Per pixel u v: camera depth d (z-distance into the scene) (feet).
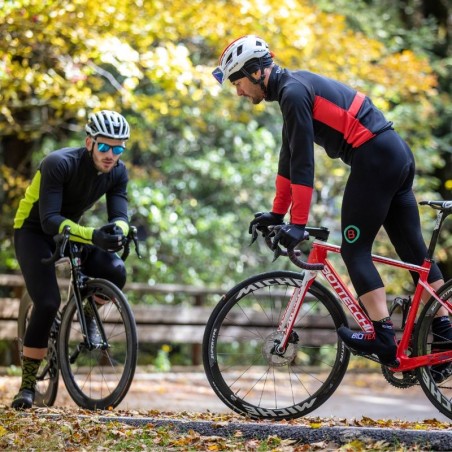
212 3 48.42
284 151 23.13
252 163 69.67
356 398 49.52
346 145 21.71
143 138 61.05
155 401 42.68
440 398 21.72
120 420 22.68
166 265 68.90
